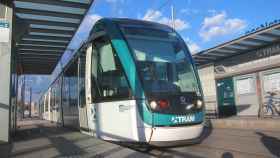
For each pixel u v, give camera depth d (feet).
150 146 28.37
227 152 28.04
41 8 38.65
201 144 32.86
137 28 32.17
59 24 44.29
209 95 77.41
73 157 23.59
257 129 45.98
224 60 72.49
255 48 62.80
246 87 66.69
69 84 50.60
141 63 29.55
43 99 124.98
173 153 28.48
